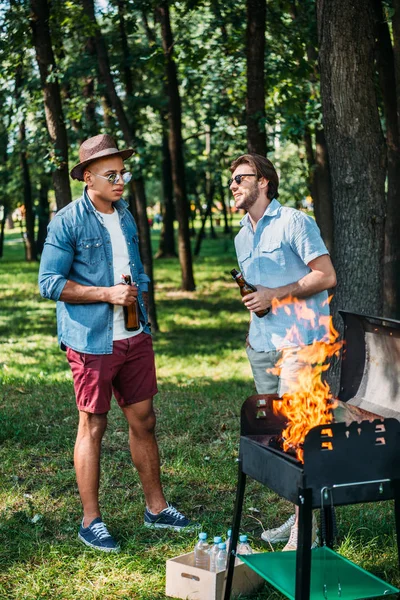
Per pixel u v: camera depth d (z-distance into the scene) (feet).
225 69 40.40
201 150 76.28
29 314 52.39
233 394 25.95
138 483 16.76
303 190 50.31
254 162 12.94
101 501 15.69
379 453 9.78
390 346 10.99
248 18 30.22
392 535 13.60
